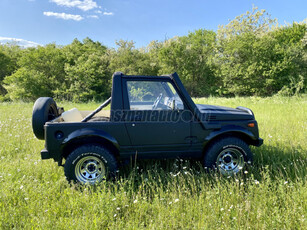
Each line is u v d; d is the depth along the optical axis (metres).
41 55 24.58
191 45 25.42
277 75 18.58
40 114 3.38
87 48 32.06
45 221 2.36
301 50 19.50
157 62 27.67
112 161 3.24
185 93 3.41
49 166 3.80
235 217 2.40
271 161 3.94
